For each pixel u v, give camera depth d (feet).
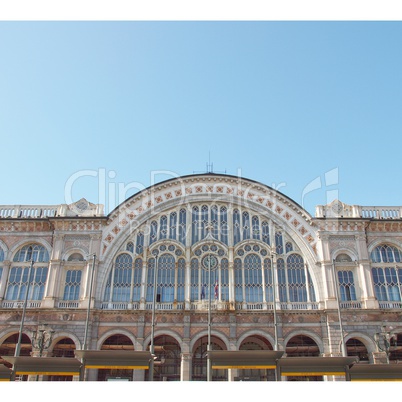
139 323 156.76
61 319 155.94
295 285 167.22
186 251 171.12
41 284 166.61
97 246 169.17
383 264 169.07
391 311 156.46
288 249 173.37
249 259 172.04
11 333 155.84
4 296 163.73
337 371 104.12
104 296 164.35
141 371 152.25
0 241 171.94
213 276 168.55
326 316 157.17
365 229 173.58
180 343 153.89
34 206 178.70
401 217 176.86
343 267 167.53
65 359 104.22
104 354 106.01
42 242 171.83
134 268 169.37
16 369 104.06
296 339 165.58
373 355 149.59
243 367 105.50
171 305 162.81
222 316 157.99
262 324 156.87
